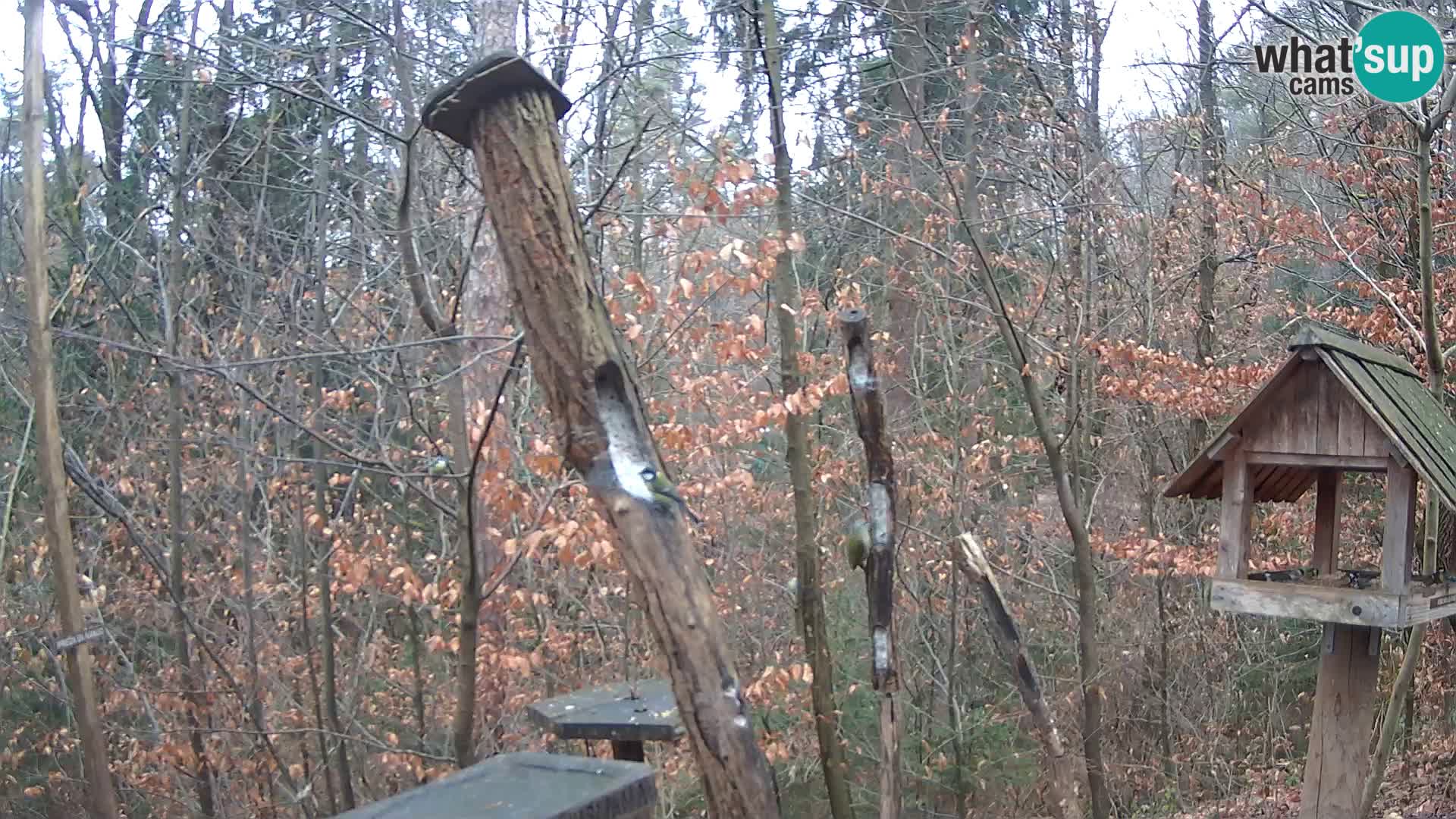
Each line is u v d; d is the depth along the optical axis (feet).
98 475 31.99
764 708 30.40
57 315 27.94
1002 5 35.70
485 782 8.50
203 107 32.19
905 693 37.73
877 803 37.40
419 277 19.04
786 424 28.37
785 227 26.55
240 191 34.37
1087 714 30.04
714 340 25.14
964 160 32.96
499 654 23.71
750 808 8.17
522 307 8.80
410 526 33.06
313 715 29.01
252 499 33.01
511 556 21.54
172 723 30.53
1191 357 41.14
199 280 30.42
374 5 23.81
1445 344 34.88
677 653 8.32
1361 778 18.71
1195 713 38.73
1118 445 41.91
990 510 39.27
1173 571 36.47
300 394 26.91
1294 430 18.39
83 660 20.10
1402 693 22.27
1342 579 19.07
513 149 8.82
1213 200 36.99
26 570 32.19
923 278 37.40
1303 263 44.73
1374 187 36.52
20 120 32.17
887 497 14.08
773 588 35.94
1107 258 36.88
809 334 37.96
